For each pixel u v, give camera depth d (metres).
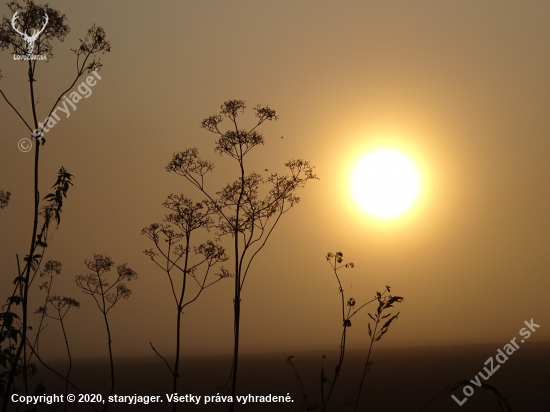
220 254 13.78
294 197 13.54
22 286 9.48
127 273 15.07
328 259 11.24
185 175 13.98
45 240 9.94
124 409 69.75
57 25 10.10
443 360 163.00
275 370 137.00
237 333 11.81
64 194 10.28
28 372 11.88
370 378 109.06
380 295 10.57
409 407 70.31
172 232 14.05
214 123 13.89
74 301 14.30
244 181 13.60
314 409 10.29
